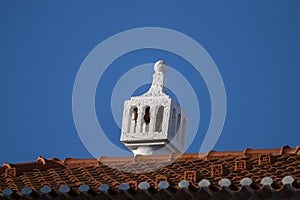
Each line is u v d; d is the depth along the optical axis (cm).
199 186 2752
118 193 2850
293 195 2677
